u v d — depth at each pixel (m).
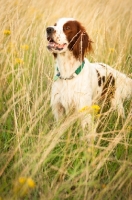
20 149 2.58
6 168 2.58
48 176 2.54
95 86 3.74
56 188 2.31
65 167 2.48
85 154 2.54
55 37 3.45
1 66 3.45
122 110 3.58
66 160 2.70
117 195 2.52
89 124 3.12
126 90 4.04
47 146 2.68
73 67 3.46
